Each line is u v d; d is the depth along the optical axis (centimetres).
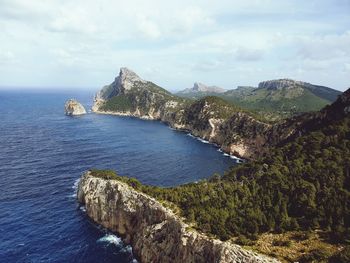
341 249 6381
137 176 15738
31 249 9131
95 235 10006
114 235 10075
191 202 9025
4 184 13838
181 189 10206
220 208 8525
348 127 11275
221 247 6925
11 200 12194
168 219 8519
